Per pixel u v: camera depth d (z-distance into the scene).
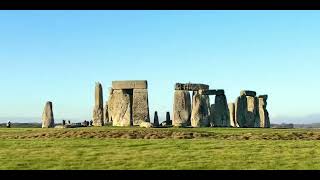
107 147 31.73
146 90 64.44
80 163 25.34
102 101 66.25
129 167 24.39
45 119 65.81
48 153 28.75
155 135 40.78
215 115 72.19
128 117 64.00
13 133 44.00
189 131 44.59
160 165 24.98
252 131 47.78
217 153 29.11
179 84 69.75
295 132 44.31
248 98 78.56
